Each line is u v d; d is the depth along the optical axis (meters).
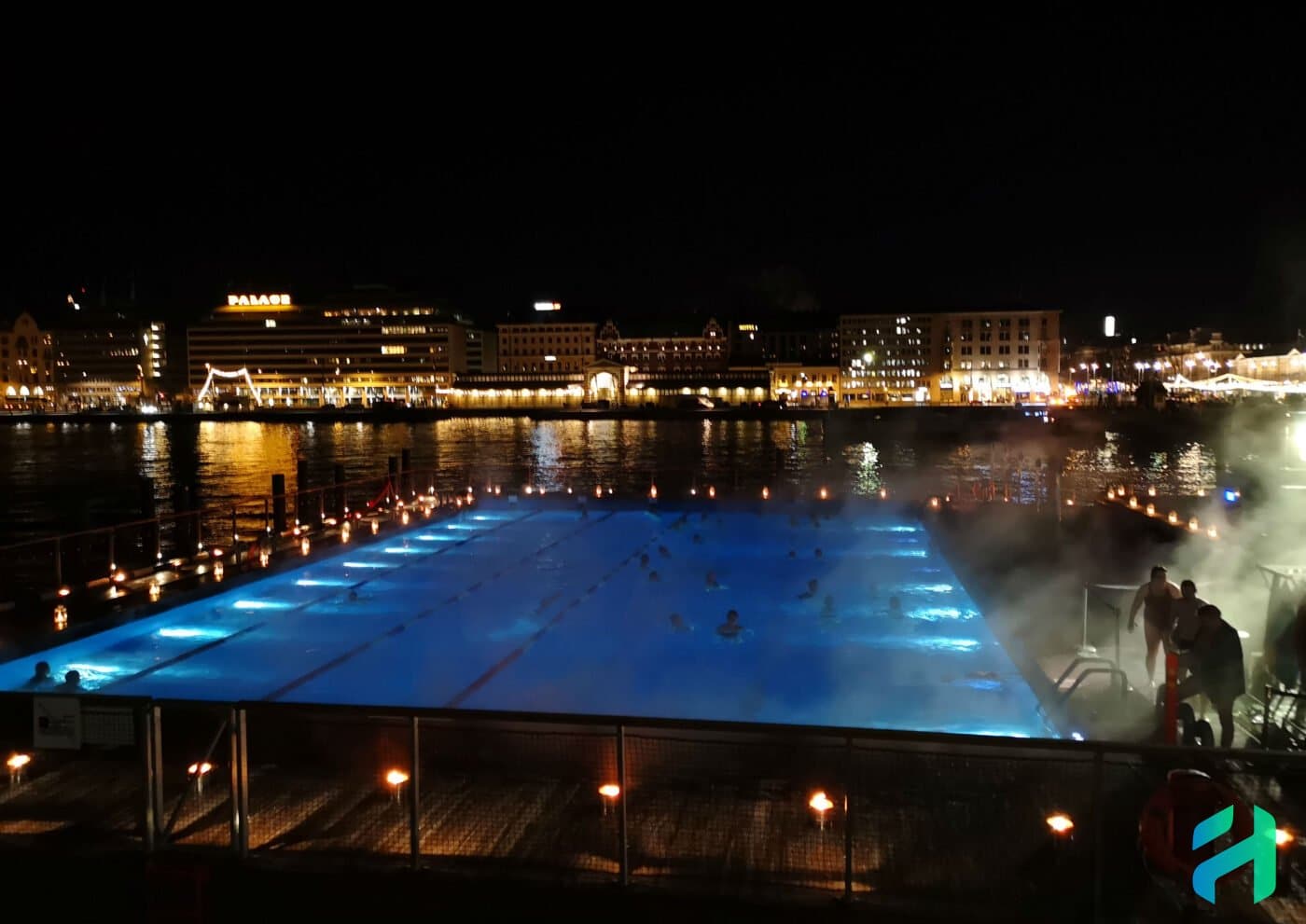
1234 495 29.64
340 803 8.75
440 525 34.47
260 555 26.25
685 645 18.97
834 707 15.20
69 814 8.53
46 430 178.62
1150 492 35.78
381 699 15.84
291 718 8.50
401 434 156.62
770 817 8.37
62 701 8.03
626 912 7.31
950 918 7.05
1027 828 8.02
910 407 191.75
